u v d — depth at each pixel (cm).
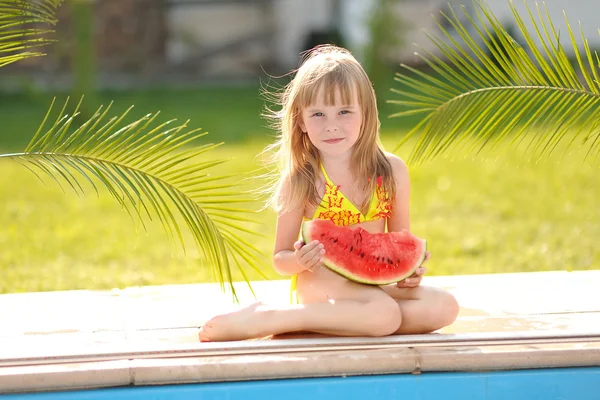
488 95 319
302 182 332
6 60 308
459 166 904
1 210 741
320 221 321
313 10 1625
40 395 264
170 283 515
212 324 313
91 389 267
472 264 555
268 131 1096
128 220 709
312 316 308
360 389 274
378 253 320
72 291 398
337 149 322
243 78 1659
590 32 1486
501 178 837
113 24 1628
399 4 1492
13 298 385
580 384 279
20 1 316
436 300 319
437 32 1500
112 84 1588
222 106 1329
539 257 562
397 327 311
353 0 1451
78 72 1209
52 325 341
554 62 314
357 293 316
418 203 752
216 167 873
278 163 354
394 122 1176
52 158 293
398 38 1316
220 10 1653
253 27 1659
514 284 398
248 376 272
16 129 1135
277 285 407
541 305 361
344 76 319
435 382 276
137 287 405
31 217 716
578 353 280
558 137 322
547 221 670
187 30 1650
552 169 861
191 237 657
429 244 613
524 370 280
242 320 311
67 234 657
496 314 348
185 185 296
